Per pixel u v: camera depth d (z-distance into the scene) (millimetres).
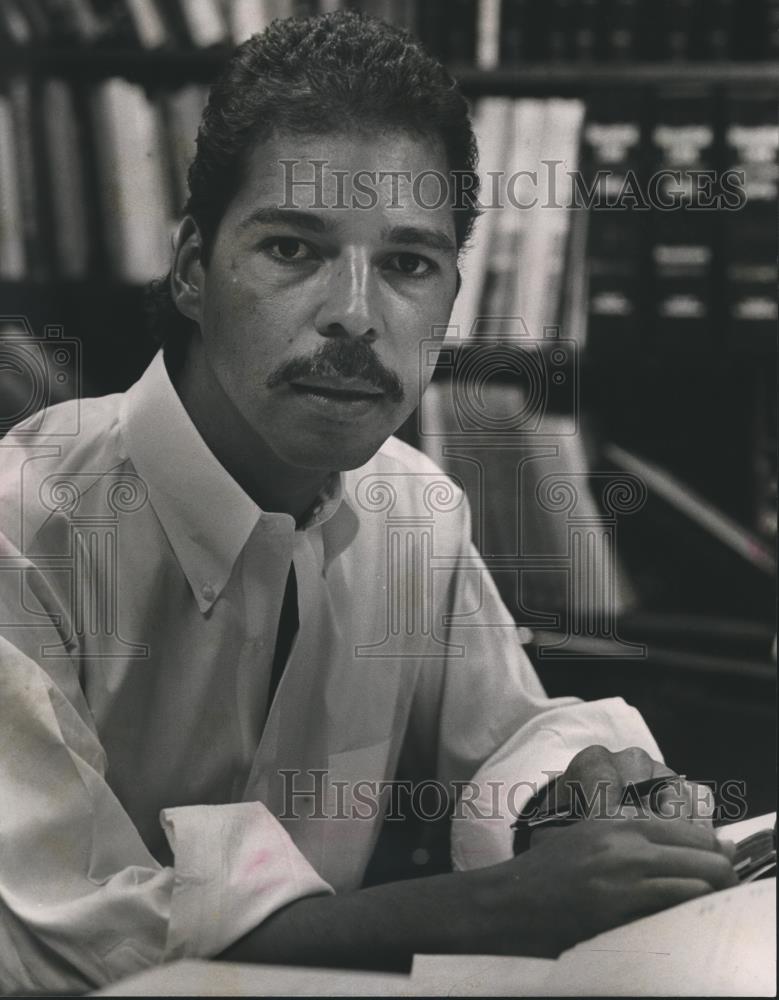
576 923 826
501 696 1215
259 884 875
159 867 940
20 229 1476
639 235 1517
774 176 1518
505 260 1486
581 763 1024
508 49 1549
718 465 1555
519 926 834
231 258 933
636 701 1521
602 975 798
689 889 830
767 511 1551
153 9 1479
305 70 921
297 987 768
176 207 1493
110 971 875
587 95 1524
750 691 1524
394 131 922
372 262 924
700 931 805
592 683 1526
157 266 1494
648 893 828
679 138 1519
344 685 1147
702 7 1534
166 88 1485
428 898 852
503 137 1513
